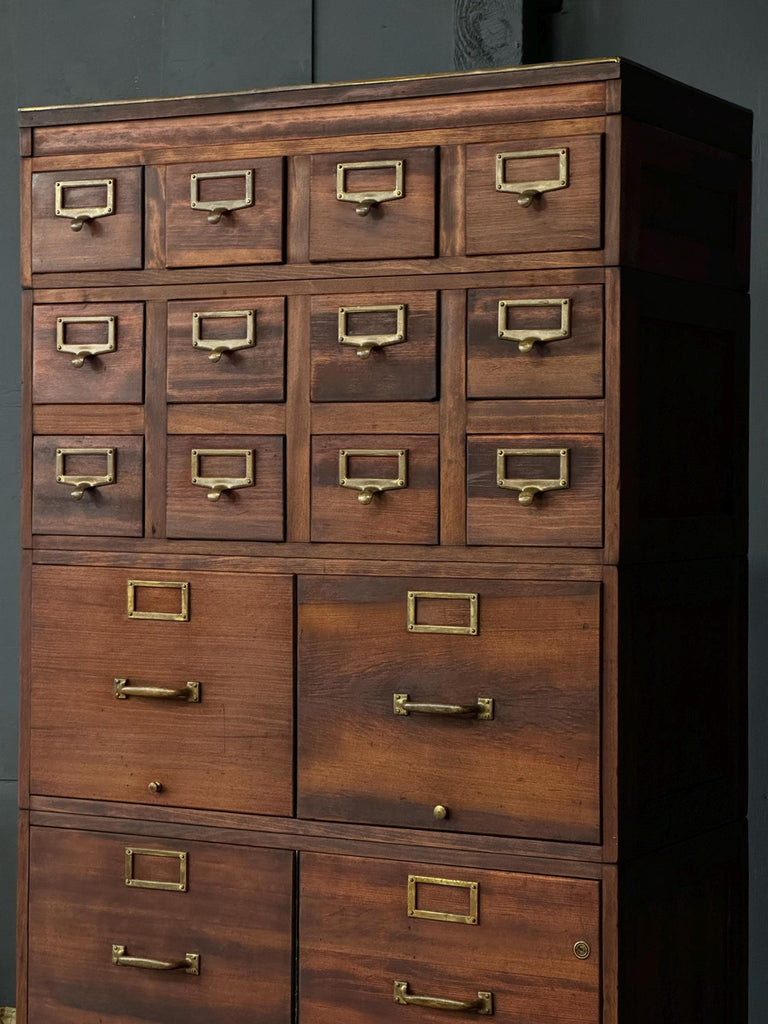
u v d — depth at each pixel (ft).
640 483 8.62
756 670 10.72
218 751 9.32
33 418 9.81
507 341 8.58
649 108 8.59
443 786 8.77
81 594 9.67
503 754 8.62
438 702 8.77
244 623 9.25
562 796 8.48
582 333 8.41
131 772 9.55
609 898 8.38
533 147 8.52
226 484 9.24
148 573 9.48
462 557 8.71
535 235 8.52
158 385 9.45
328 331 9.02
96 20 12.57
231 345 9.22
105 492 9.60
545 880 8.52
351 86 8.95
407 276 8.83
